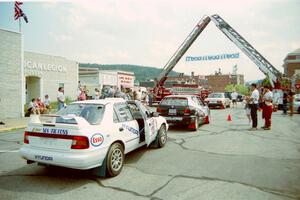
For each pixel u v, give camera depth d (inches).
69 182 187.2
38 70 964.0
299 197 161.6
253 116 436.5
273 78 837.2
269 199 158.6
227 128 446.3
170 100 417.7
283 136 369.7
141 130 255.4
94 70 1359.5
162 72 1050.7
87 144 174.9
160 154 266.7
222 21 914.1
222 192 169.0
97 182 187.2
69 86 1116.5
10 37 596.1
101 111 205.0
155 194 166.1
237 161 240.7
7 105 592.4
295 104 747.4
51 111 693.3
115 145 201.5
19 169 217.6
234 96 1117.1
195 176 199.3
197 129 423.2
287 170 214.4
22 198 160.1
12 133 416.5
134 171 211.6
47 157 179.2
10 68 598.2
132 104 261.3
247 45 882.8
